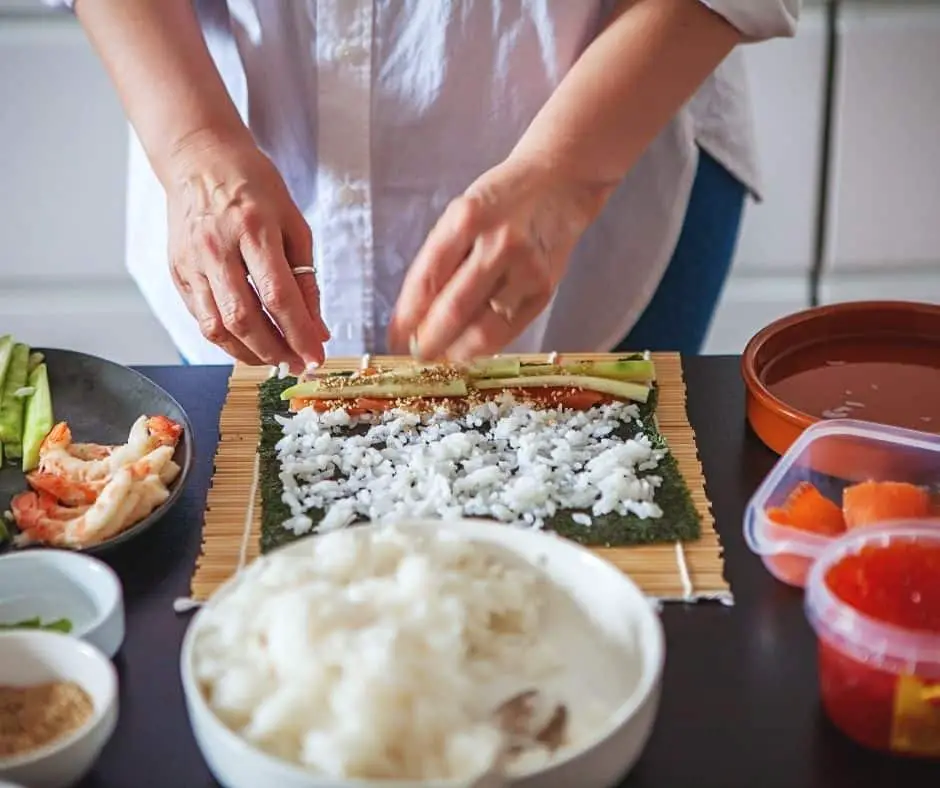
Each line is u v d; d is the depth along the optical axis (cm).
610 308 127
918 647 60
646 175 124
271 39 111
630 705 57
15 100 174
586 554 70
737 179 133
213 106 98
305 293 92
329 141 112
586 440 93
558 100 95
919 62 176
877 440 84
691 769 63
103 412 98
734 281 195
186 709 67
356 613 63
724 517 85
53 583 73
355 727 56
